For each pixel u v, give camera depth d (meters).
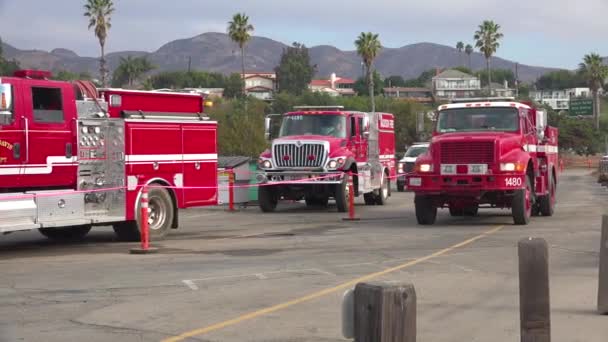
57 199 19.28
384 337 5.21
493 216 28.38
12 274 15.37
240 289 13.40
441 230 23.11
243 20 110.94
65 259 17.64
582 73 147.88
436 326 10.63
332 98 149.88
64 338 10.06
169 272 15.36
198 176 23.11
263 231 23.73
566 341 9.84
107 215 20.47
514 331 10.33
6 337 10.12
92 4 98.94
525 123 25.55
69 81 20.20
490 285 13.62
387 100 131.62
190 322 10.93
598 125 145.62
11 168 18.53
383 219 27.75
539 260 7.84
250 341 9.87
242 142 80.69
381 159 35.66
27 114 18.84
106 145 20.50
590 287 13.37
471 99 27.03
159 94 22.09
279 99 150.12
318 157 30.91
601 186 52.91
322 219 28.00
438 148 24.25
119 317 11.27
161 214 21.92
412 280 14.15
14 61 131.38
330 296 12.69
